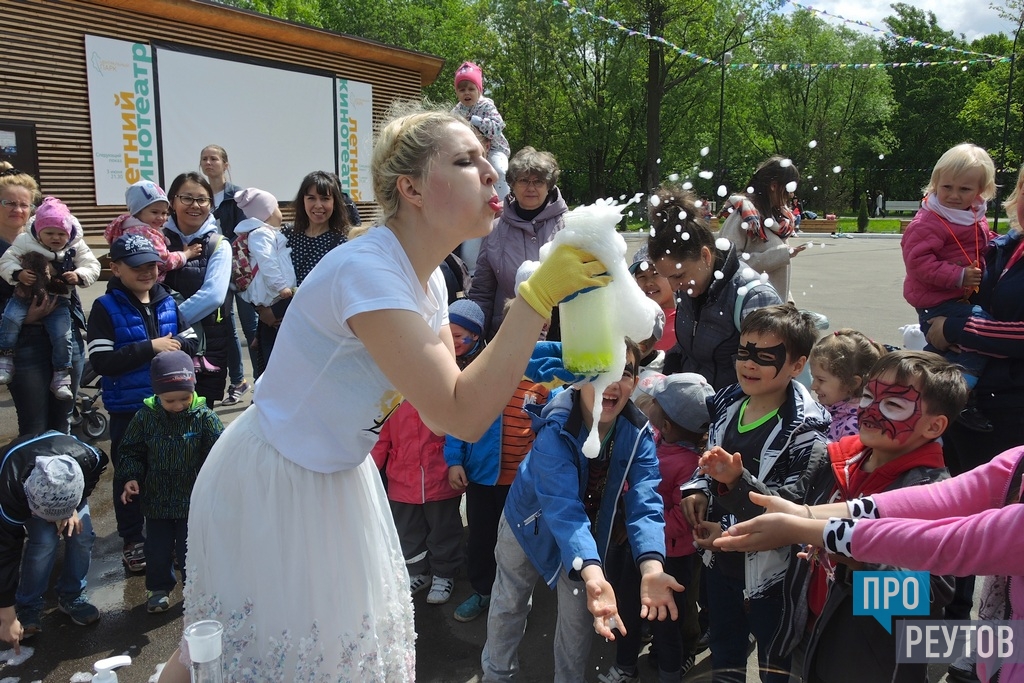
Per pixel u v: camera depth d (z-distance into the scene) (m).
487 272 3.84
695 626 2.69
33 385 4.03
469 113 4.95
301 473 1.63
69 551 2.90
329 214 4.50
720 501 2.06
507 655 2.46
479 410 1.42
